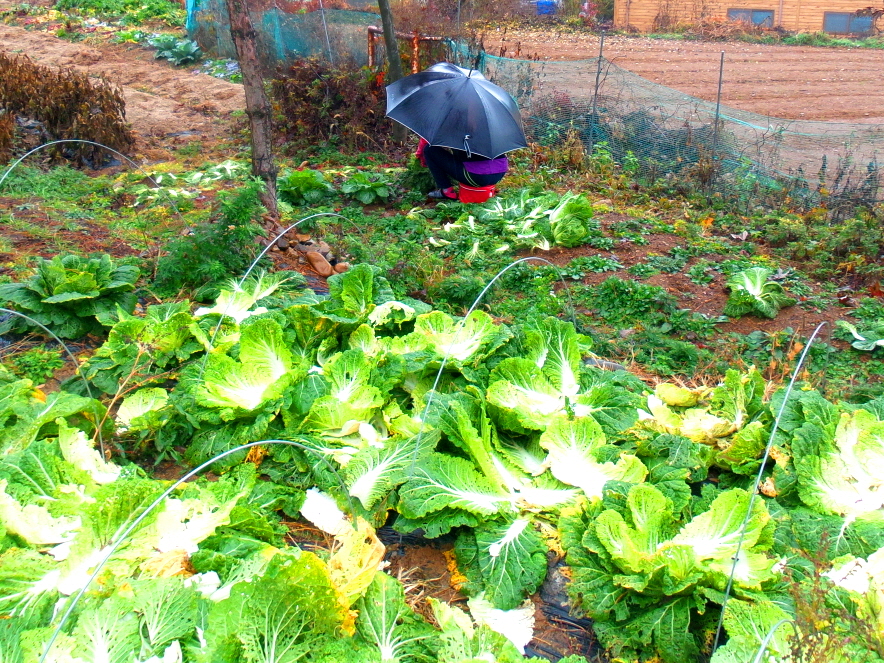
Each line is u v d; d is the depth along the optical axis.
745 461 3.70
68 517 3.09
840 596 2.74
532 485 3.57
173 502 3.08
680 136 11.02
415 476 3.35
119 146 10.10
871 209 8.84
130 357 4.44
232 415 3.86
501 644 2.67
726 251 7.90
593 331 5.99
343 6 16.45
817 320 6.39
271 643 2.46
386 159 11.11
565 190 9.83
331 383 4.05
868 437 3.51
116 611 2.54
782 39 28.31
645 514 3.13
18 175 8.09
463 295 6.32
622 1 30.38
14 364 4.53
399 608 2.81
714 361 5.54
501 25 27.20
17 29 20.03
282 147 11.51
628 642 2.81
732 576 2.75
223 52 16.98
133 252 6.45
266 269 6.28
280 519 3.41
